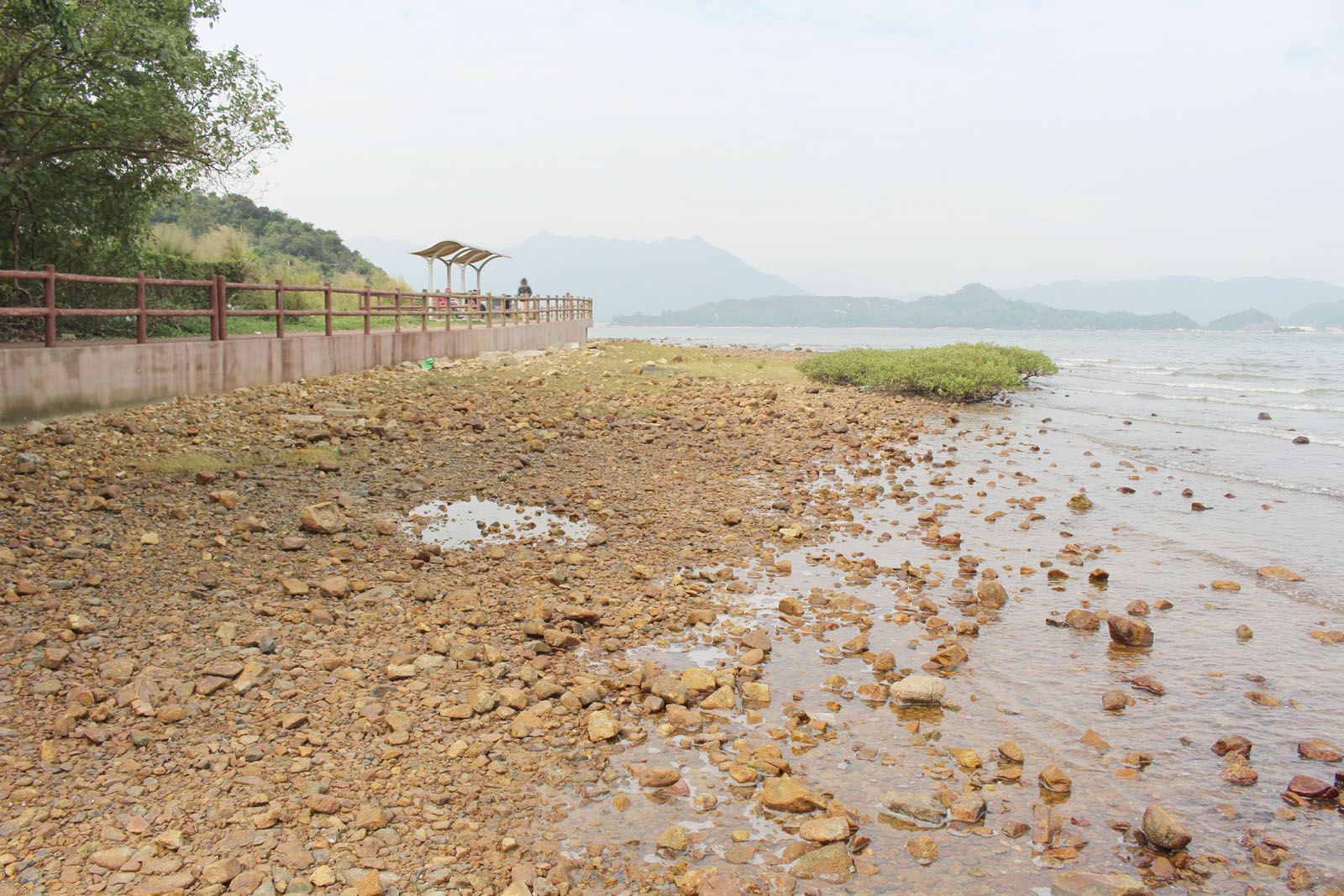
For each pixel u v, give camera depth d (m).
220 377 13.73
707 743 4.37
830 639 5.91
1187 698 5.03
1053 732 4.61
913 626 6.16
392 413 13.27
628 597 6.49
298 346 15.98
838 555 7.85
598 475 10.51
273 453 10.10
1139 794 4.01
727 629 5.98
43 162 13.51
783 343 97.31
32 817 3.44
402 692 4.74
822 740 4.50
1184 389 26.91
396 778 3.91
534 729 4.42
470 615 5.88
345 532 7.55
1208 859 3.51
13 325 14.20
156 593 5.81
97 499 7.46
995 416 18.66
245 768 3.90
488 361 23.59
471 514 8.53
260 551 6.83
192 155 14.27
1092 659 5.61
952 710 4.86
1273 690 5.15
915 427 16.25
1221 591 7.03
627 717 4.66
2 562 5.99
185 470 8.90
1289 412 20.14
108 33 12.17
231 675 4.72
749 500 9.77
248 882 3.12
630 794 3.92
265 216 54.22
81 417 10.90
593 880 3.29
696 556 7.67
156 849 3.29
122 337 16.06
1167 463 13.00
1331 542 8.52
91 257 15.76
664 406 16.61
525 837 3.55
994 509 9.87
